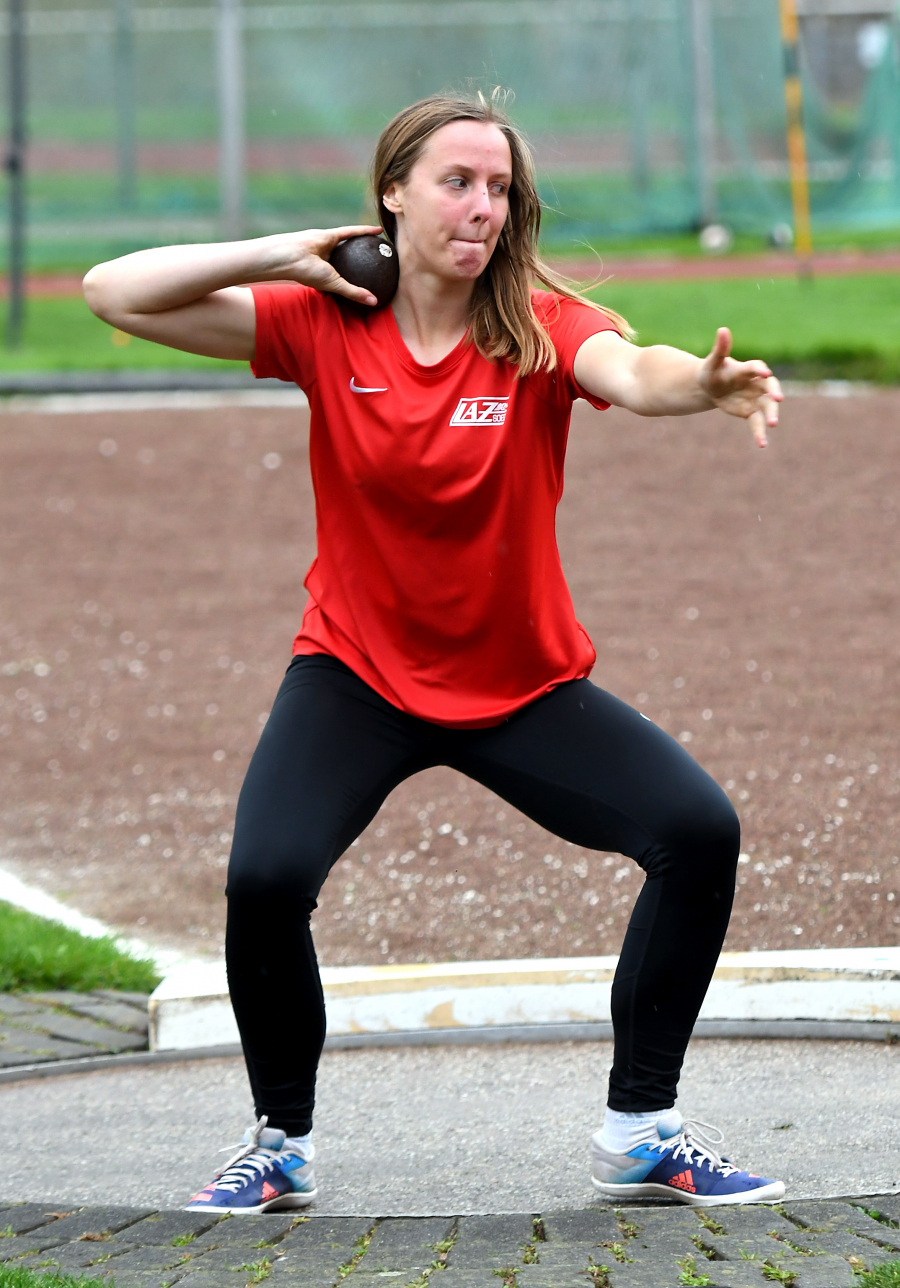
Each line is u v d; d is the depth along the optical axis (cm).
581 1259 1014
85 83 10188
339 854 1217
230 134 8881
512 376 1194
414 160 1184
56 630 3391
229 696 2973
